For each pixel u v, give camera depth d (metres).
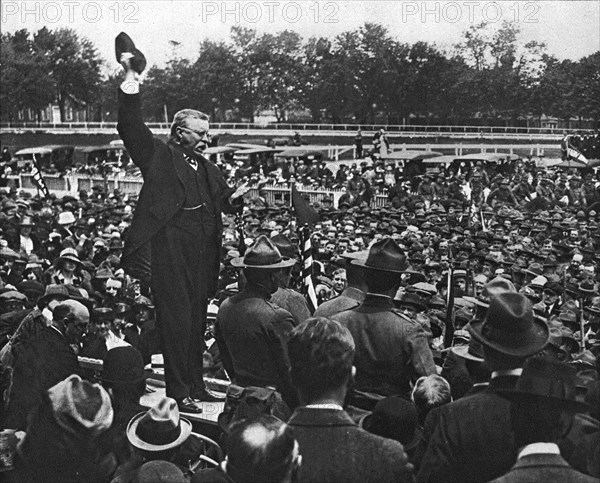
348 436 4.23
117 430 5.54
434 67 85.56
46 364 7.08
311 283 9.41
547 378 3.87
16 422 6.81
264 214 34.06
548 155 74.88
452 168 56.34
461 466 4.70
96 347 9.29
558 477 3.75
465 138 81.94
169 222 6.71
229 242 21.45
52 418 4.05
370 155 64.31
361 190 47.16
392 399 5.42
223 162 58.66
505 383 4.80
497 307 4.83
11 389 6.96
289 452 3.68
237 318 6.69
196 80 98.75
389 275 6.41
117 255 21.03
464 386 6.70
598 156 57.88
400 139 85.62
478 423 4.68
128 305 13.31
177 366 6.94
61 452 4.05
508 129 79.19
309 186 50.84
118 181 56.84
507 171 54.88
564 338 10.16
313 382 4.32
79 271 15.62
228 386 7.52
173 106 99.88
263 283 6.82
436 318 12.07
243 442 3.64
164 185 6.62
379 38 88.88
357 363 6.34
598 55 73.31
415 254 20.06
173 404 5.25
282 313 6.65
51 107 115.44
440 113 86.75
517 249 23.48
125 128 6.34
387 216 33.25
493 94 81.56
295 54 95.81
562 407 3.85
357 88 91.19
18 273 17.42
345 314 6.50
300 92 95.69
